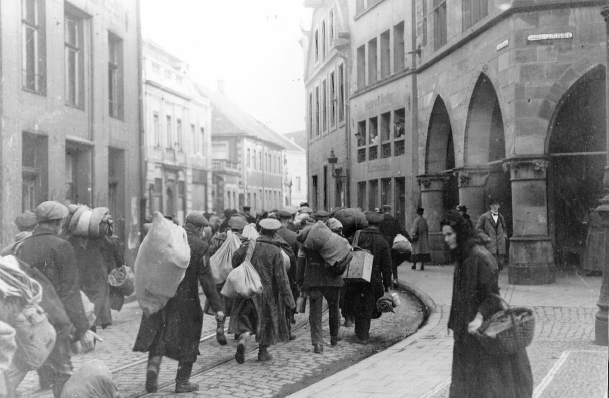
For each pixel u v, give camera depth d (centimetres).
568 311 1191
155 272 706
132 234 2298
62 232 1009
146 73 4644
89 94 1973
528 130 1694
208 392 745
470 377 500
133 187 2323
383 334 1139
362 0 3225
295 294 1152
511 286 1603
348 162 3425
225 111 7131
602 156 1955
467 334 502
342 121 3688
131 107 2312
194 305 747
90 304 752
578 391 636
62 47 1758
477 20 2058
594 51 1664
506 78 1752
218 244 1280
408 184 2702
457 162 2164
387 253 1065
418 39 2588
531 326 490
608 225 895
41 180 1659
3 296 550
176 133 5212
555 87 1683
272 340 902
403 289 1728
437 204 2500
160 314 733
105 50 2088
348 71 3403
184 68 5303
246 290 866
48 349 573
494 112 2066
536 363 773
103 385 559
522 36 1697
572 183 1978
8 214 1452
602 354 826
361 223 1255
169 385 787
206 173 5850
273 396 730
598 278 1739
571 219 1973
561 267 1962
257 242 912
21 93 1534
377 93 3009
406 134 2712
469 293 503
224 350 1012
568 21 1673
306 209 1491
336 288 995
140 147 2369
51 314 625
